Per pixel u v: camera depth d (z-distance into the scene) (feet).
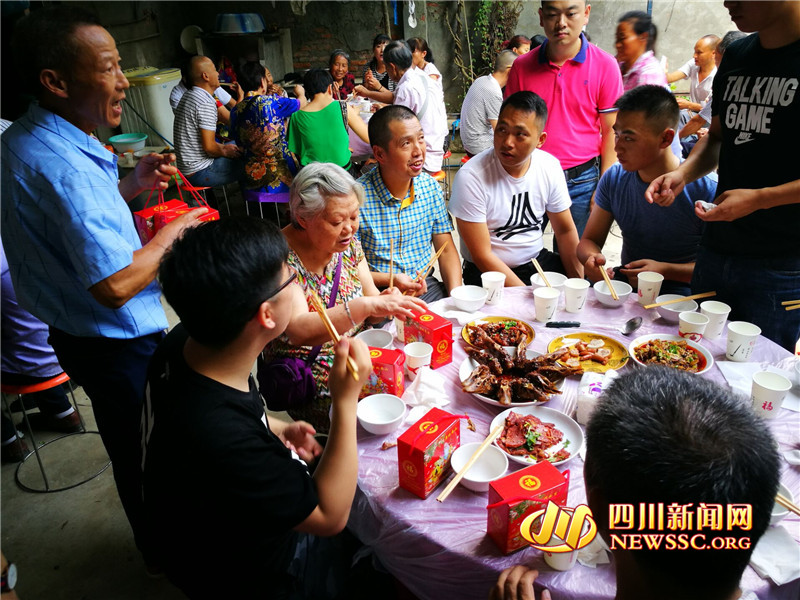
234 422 3.20
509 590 3.30
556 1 9.70
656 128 7.00
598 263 7.54
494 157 8.14
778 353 5.54
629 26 12.16
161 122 18.21
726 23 19.08
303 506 3.35
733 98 6.38
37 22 4.59
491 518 3.64
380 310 5.55
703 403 2.28
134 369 5.69
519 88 11.21
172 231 5.40
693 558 2.23
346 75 18.58
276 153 13.30
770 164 6.17
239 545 3.38
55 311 5.41
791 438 4.39
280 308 3.31
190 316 3.05
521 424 4.50
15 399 9.31
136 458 5.93
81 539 6.97
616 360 5.50
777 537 3.51
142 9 19.93
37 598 6.27
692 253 7.93
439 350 5.49
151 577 6.46
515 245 8.71
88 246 4.85
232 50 21.86
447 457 4.17
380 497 4.07
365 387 5.08
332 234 5.76
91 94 4.84
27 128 4.91
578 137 10.98
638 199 7.84
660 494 2.12
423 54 17.15
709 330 5.83
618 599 2.69
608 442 2.32
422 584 3.95
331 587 4.37
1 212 5.10
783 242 6.33
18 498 7.54
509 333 5.88
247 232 3.10
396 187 7.77
